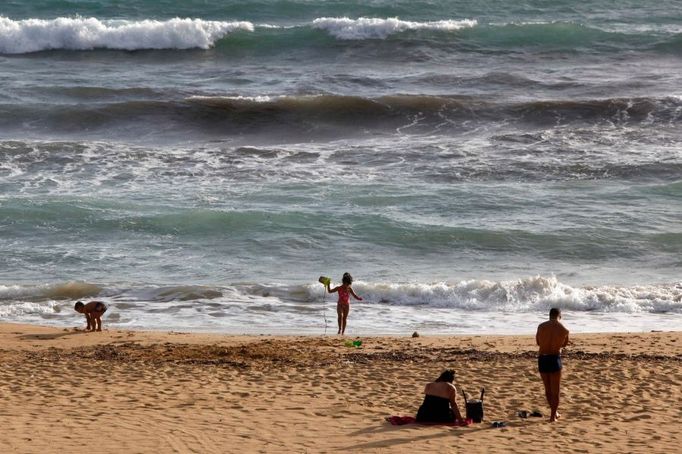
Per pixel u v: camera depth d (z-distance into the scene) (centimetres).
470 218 6047
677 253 5584
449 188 6544
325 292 4912
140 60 10075
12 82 9044
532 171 6850
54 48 10312
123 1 11775
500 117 8156
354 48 10206
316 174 6850
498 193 6462
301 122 8112
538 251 5616
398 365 3466
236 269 5316
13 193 6384
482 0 11881
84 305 4141
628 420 2773
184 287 4953
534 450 2478
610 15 11419
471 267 5381
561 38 10219
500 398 3030
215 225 5909
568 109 8162
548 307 4788
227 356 3631
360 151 7375
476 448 2494
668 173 6800
